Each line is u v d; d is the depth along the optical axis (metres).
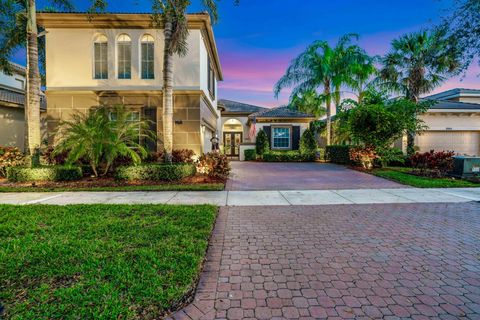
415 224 4.63
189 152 11.16
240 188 8.26
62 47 11.49
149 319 2.12
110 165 9.76
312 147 18.36
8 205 5.70
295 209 5.72
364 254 3.40
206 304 2.37
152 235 3.84
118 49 11.66
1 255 3.10
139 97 11.61
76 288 2.43
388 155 12.41
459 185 8.42
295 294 2.52
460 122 16.42
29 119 9.08
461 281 2.74
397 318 2.18
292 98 18.84
